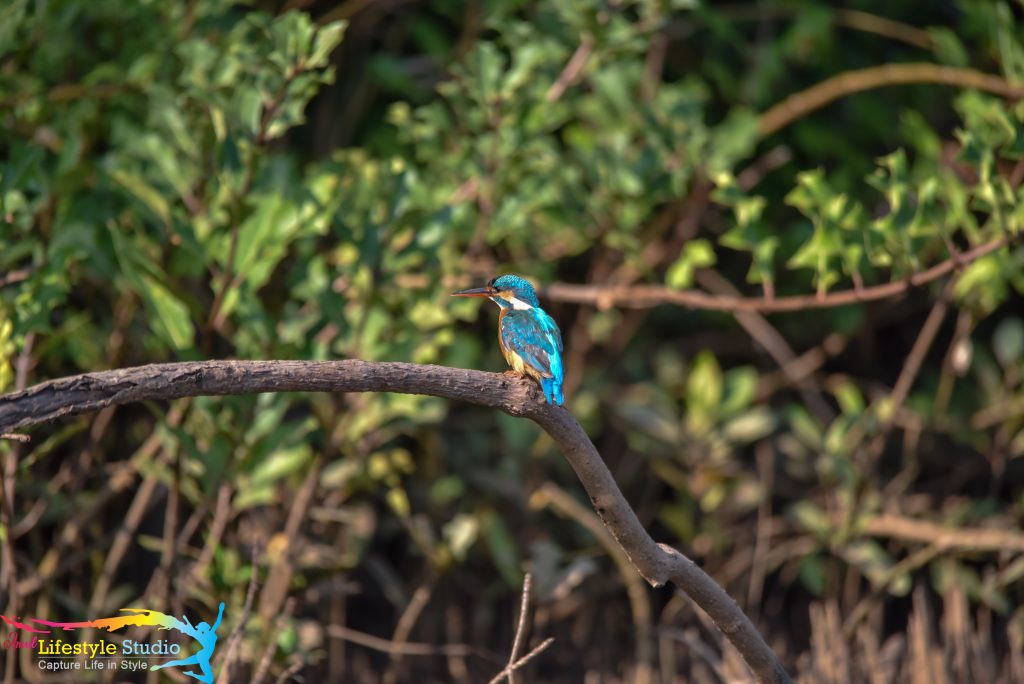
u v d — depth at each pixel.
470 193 11.02
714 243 15.29
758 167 14.05
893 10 14.81
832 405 15.62
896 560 13.89
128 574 12.09
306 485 9.84
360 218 10.64
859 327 14.95
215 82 9.38
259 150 8.77
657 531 14.57
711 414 13.50
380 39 15.83
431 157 11.60
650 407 13.68
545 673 12.95
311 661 9.92
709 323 15.38
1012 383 13.55
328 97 14.41
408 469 11.32
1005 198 9.07
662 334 15.49
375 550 13.79
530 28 10.63
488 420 13.68
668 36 14.18
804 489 14.37
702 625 12.74
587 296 11.17
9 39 9.07
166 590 9.74
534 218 12.48
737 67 15.25
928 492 14.81
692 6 10.64
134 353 10.87
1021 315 15.27
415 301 10.50
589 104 12.64
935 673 11.36
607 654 12.97
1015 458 14.72
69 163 9.03
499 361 14.00
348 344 9.93
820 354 14.37
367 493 12.84
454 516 13.49
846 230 9.48
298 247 10.97
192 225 8.99
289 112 8.77
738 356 15.77
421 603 11.48
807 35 13.66
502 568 12.30
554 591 11.18
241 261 8.87
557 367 7.43
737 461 14.45
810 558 13.16
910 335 15.62
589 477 6.23
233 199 8.73
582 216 11.77
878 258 9.50
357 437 10.20
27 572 10.57
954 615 12.23
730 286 14.42
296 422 9.45
